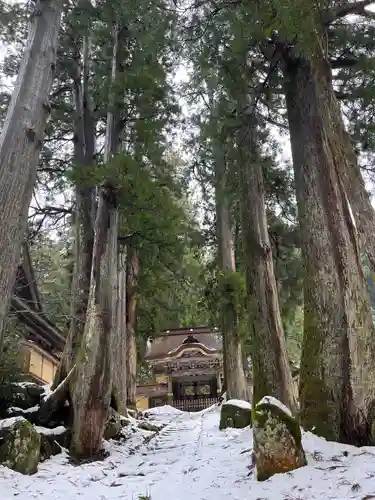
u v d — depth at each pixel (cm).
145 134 923
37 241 1342
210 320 1537
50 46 747
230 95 885
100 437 735
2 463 583
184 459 696
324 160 669
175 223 891
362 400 526
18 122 664
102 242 830
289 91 768
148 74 925
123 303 1255
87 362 745
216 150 962
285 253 1251
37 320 1202
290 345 1616
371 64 743
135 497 496
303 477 431
